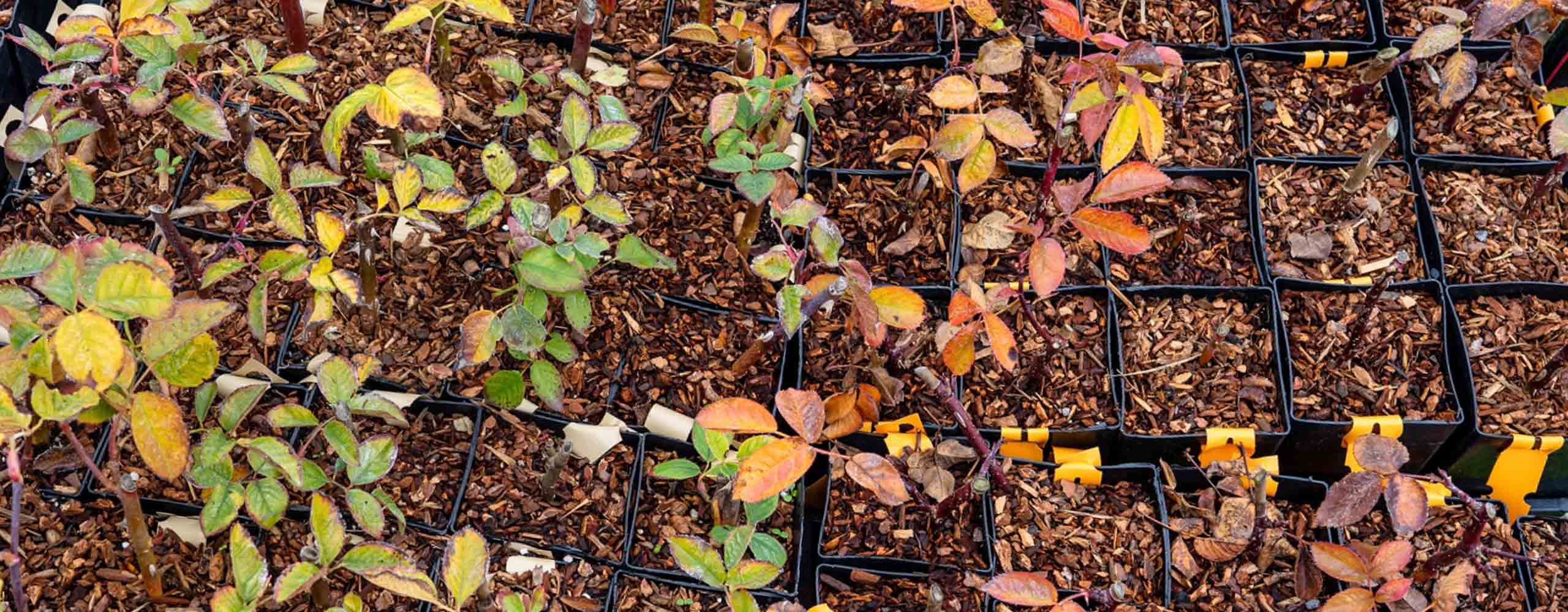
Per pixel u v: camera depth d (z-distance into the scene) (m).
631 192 1.59
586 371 1.49
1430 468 1.59
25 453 1.36
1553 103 1.56
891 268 1.60
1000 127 1.47
